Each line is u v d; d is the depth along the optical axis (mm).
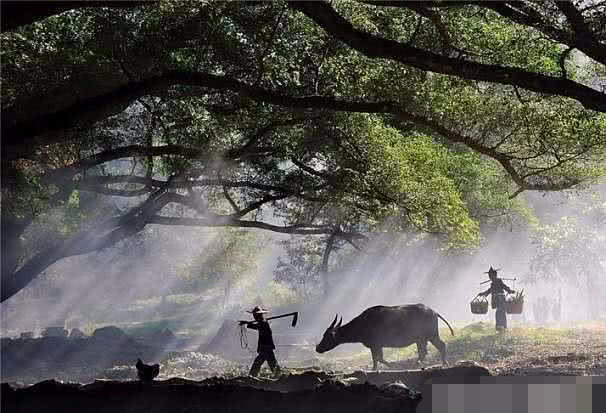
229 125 24281
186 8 20969
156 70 21656
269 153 26109
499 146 23969
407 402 12039
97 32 21281
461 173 34906
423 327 21031
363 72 22766
